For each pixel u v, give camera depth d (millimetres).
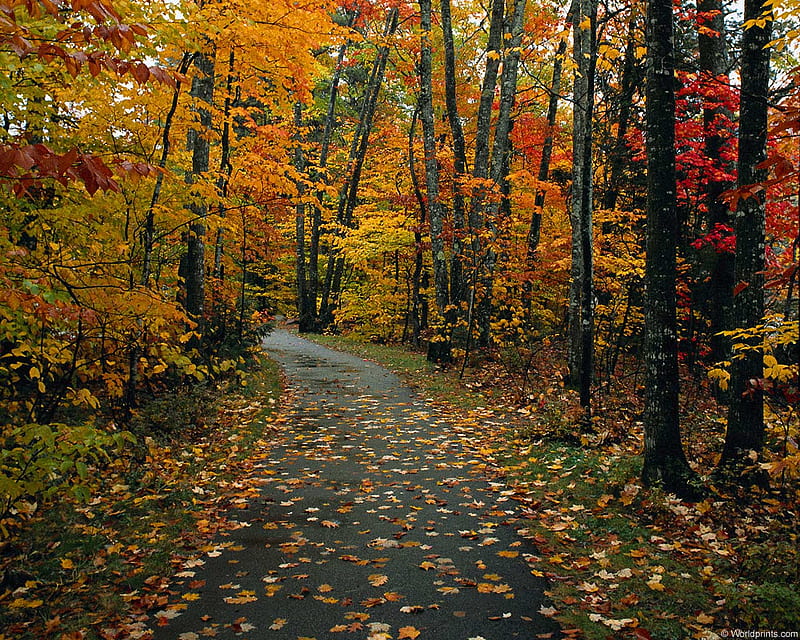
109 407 7594
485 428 8914
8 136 5238
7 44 2988
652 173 5953
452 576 4168
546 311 19688
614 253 13172
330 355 18047
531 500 5754
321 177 23328
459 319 14875
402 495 5949
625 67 13180
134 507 5414
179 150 7887
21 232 6086
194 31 6121
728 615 3576
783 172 2822
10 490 3760
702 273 13125
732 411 6285
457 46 20203
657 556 4445
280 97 10219
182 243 10305
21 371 6371
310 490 6098
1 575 4066
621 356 16312
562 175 19750
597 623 3527
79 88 6211
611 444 7777
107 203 6398
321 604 3770
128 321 5773
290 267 30891
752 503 5613
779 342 5262
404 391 11938
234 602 3791
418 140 19016
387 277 23641
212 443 7660
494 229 14203
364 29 20875
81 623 3523
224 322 12602
